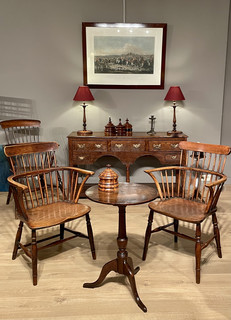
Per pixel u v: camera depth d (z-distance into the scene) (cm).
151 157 413
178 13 380
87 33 379
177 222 260
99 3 375
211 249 258
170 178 423
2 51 384
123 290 204
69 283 212
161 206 234
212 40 388
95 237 278
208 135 412
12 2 372
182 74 396
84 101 389
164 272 224
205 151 261
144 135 367
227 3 379
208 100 403
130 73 391
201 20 382
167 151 359
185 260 241
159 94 399
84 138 356
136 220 317
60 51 386
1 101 396
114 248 259
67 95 397
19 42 382
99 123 404
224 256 247
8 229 295
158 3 377
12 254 249
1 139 400
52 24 379
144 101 400
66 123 404
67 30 381
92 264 235
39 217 216
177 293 201
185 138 357
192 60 392
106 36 380
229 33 399
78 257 245
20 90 394
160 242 270
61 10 376
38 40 383
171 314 182
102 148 358
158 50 385
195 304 190
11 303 191
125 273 198
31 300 194
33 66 389
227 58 408
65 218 212
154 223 309
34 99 397
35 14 376
